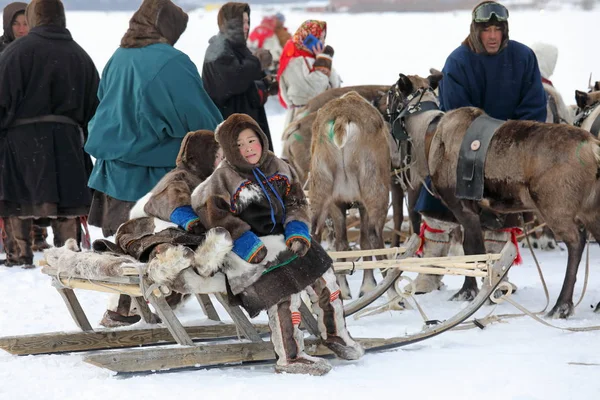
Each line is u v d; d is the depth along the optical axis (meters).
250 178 9.44
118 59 13.73
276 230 9.46
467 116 13.44
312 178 14.16
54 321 12.23
